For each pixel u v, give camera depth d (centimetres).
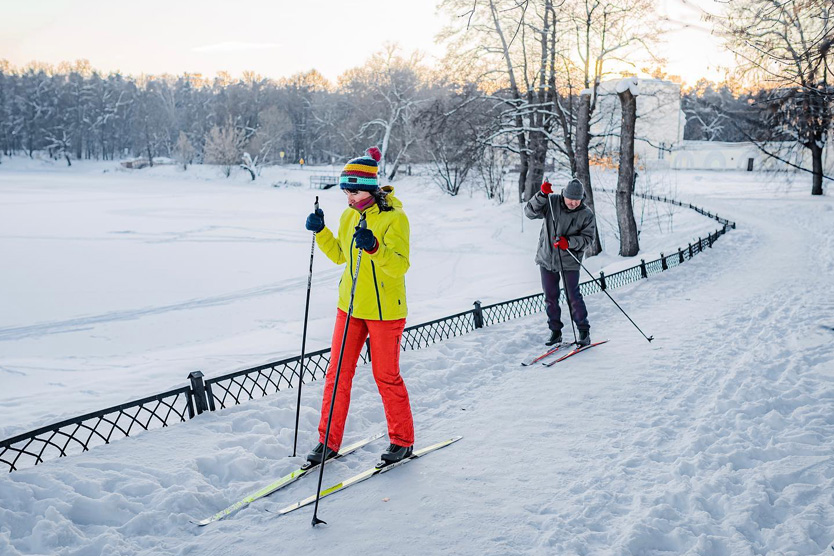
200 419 410
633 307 855
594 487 336
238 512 308
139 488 316
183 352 922
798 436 397
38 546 269
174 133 11794
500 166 3784
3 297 1526
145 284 1709
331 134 8269
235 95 10575
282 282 1764
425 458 376
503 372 555
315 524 297
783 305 869
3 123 11131
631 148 1841
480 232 2698
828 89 594
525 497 327
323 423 362
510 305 869
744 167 6400
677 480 343
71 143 11269
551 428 424
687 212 3088
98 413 361
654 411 454
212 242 2502
